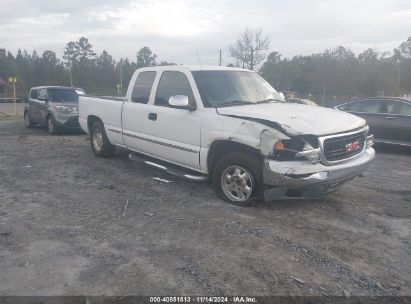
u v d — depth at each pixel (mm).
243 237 4453
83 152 9516
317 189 4934
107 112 7945
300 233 4602
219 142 5484
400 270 3803
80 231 4602
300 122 4934
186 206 5453
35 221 4902
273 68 65500
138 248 4168
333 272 3734
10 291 3355
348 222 4977
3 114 26219
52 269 3723
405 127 10203
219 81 6168
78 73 93125
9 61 86375
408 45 78312
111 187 6363
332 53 72375
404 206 5637
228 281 3539
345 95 63438
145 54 102562
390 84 65000
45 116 13602
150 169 7648
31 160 8531
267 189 5160
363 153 5547
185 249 4145
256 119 5039
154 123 6562
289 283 3525
